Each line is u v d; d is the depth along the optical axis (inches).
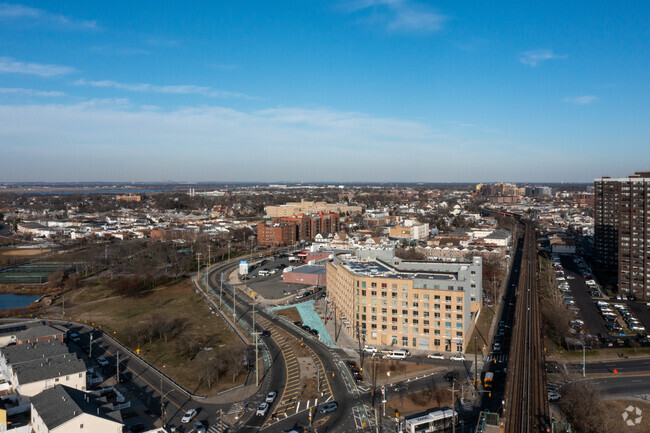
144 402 5910.4
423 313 7716.5
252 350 7736.2
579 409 5324.8
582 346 7839.6
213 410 5698.8
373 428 5211.6
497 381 6407.5
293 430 5113.2
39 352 6530.5
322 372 6815.9
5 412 4940.9
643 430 5196.9
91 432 4557.1
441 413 5236.2
